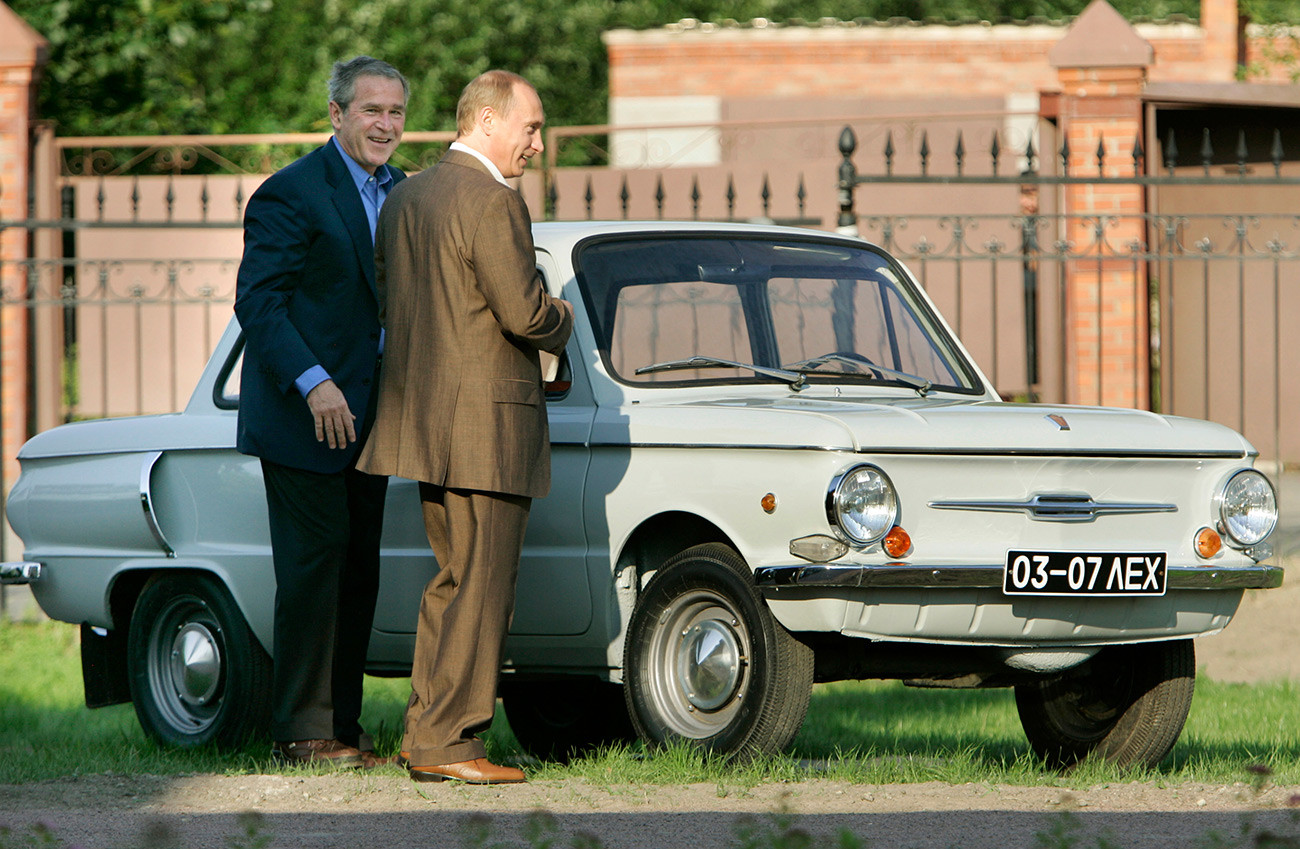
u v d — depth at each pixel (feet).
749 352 70.85
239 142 180.75
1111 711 71.72
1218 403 202.39
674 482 62.80
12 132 169.89
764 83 271.28
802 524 58.80
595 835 51.70
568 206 201.98
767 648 60.08
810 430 59.21
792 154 248.32
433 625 63.41
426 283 60.34
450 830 53.31
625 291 69.51
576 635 66.44
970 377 75.72
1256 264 200.75
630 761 64.13
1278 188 200.03
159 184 184.96
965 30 270.05
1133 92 177.06
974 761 69.62
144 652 79.56
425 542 70.59
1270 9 255.09
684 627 63.72
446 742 61.26
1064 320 179.93
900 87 271.69
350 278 67.62
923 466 59.82
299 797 60.29
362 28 342.64
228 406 77.97
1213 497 65.10
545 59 367.86
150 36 247.29
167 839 51.34
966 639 60.80
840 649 64.80
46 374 170.19
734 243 74.13
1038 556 60.34
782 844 47.01
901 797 59.26
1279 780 64.64
